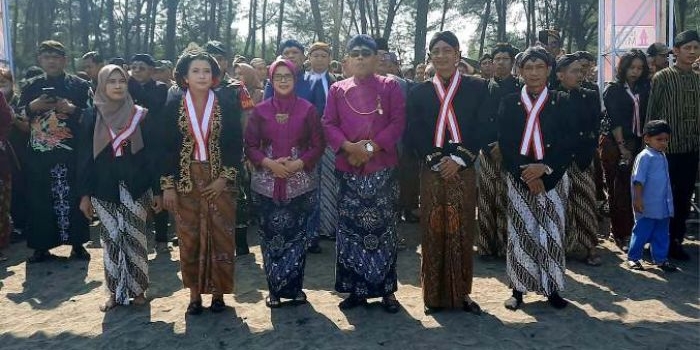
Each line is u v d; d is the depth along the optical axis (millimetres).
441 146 4031
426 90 4117
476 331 3889
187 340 3871
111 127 4289
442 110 4031
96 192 4336
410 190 7059
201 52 4164
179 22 34031
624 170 5699
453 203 4070
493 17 30812
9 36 7742
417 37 21000
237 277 5164
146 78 5621
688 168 5359
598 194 6891
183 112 4070
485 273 5211
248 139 4273
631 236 5477
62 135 5648
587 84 5848
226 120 4156
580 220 5344
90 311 4473
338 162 4176
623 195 5777
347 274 4223
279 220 4262
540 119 4121
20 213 6777
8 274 5492
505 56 5332
